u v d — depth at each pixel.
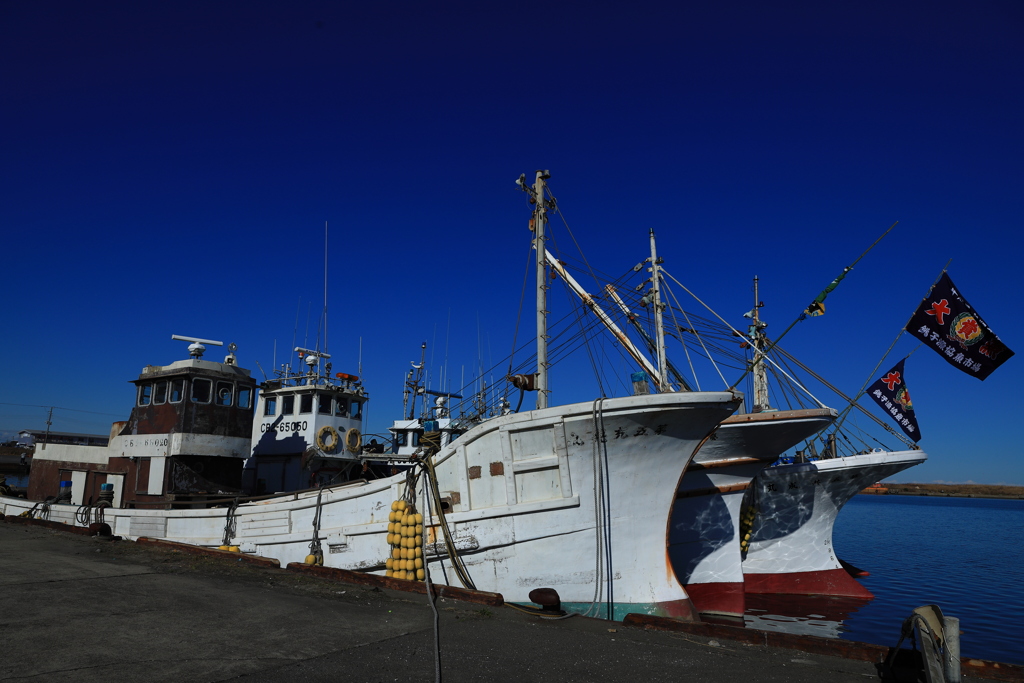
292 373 21.50
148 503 16.50
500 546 11.48
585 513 11.25
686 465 11.59
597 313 19.14
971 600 19.30
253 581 9.53
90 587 8.54
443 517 12.03
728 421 14.79
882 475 18.75
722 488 15.57
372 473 17.11
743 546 17.75
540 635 7.26
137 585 8.84
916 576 24.44
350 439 18.52
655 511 11.65
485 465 11.73
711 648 6.89
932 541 39.31
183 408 16.34
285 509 14.51
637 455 11.22
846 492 18.81
